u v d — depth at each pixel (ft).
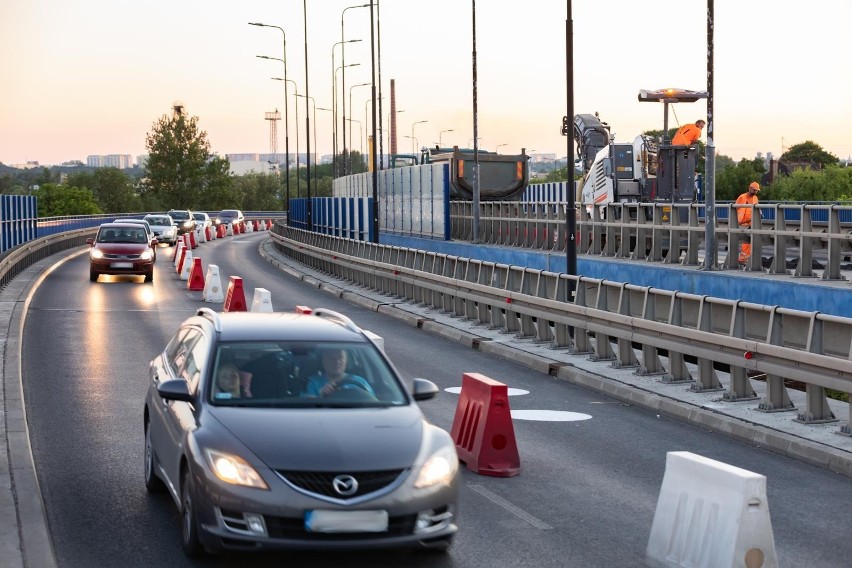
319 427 34.68
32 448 52.37
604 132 179.93
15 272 162.61
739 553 30.30
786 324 71.15
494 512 42.29
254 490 32.45
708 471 31.96
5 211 184.96
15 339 89.66
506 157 215.72
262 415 35.45
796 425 56.85
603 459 52.13
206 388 37.17
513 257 148.25
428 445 34.83
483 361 87.04
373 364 39.42
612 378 73.61
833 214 88.12
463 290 109.91
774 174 501.56
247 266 222.48
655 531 33.99
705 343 65.31
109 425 58.03
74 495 43.75
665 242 150.71
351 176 324.39
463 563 35.68
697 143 152.05
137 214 395.34
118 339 95.61
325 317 43.70
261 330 40.27
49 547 35.01
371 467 33.09
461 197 211.82
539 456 52.75
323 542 32.35
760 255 100.22
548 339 92.43
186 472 35.53
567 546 37.76
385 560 35.83
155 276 177.78
